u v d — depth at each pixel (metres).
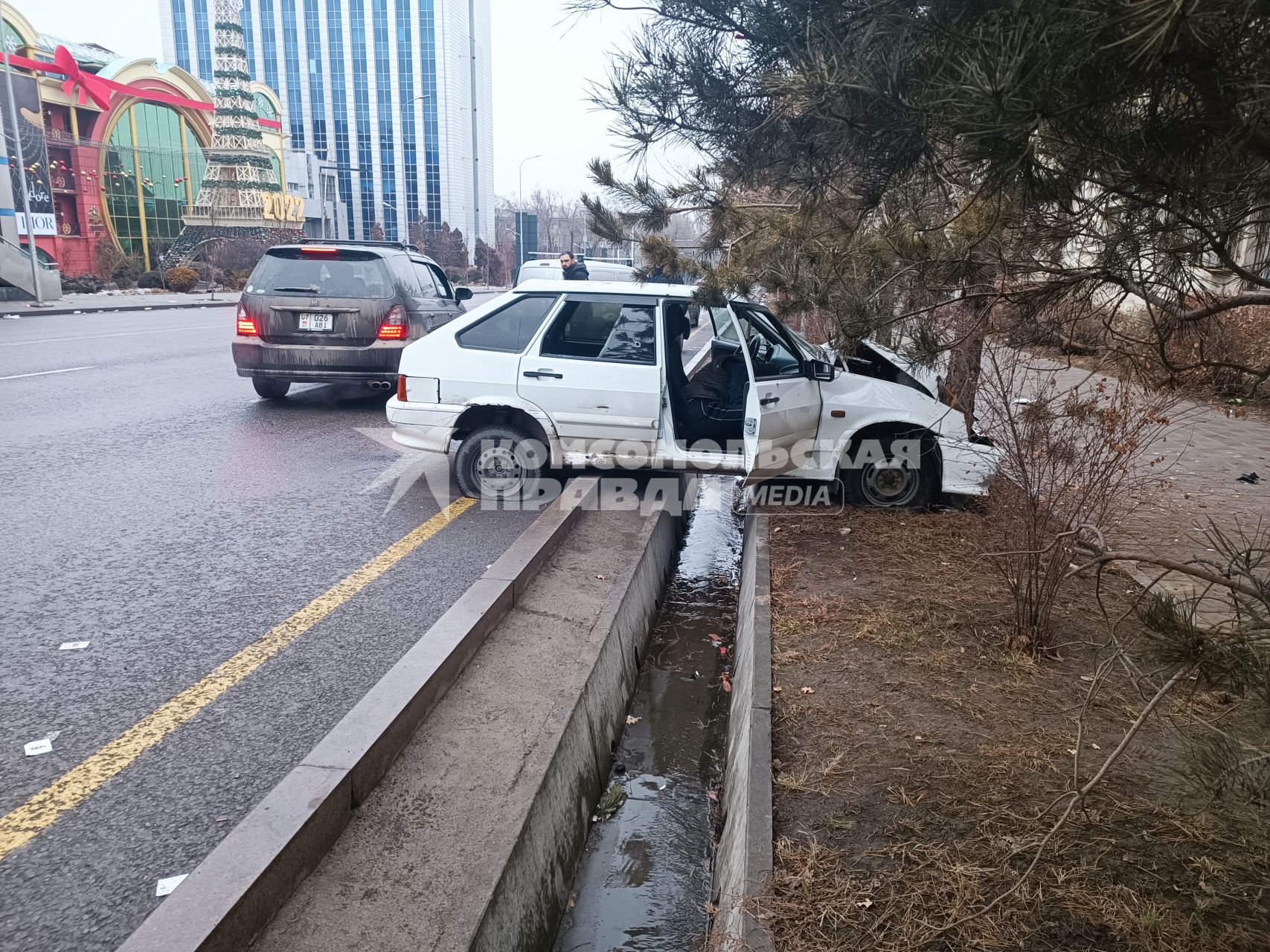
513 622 4.43
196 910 2.15
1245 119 1.80
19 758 3.19
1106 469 4.24
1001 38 1.65
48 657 3.99
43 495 6.52
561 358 6.45
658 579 6.06
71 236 50.59
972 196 2.21
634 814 3.75
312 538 5.77
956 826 2.93
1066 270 2.61
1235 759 1.68
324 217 82.62
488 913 2.45
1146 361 3.07
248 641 4.21
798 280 4.08
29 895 2.51
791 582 5.17
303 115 118.38
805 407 6.20
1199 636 1.68
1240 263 2.51
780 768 3.29
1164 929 2.46
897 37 1.87
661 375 6.34
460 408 6.55
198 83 58.12
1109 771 3.23
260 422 9.40
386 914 2.39
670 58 3.02
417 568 5.27
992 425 4.56
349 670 3.93
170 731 3.39
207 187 58.84
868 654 4.24
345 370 9.48
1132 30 1.48
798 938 2.44
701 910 3.18
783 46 2.57
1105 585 5.02
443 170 120.38
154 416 9.52
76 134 50.75
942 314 3.38
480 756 3.21
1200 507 6.74
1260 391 11.62
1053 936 2.44
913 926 2.48
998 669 4.08
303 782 2.71
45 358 13.72
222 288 46.78
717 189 5.09
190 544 5.59
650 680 4.94
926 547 5.75
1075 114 1.78
